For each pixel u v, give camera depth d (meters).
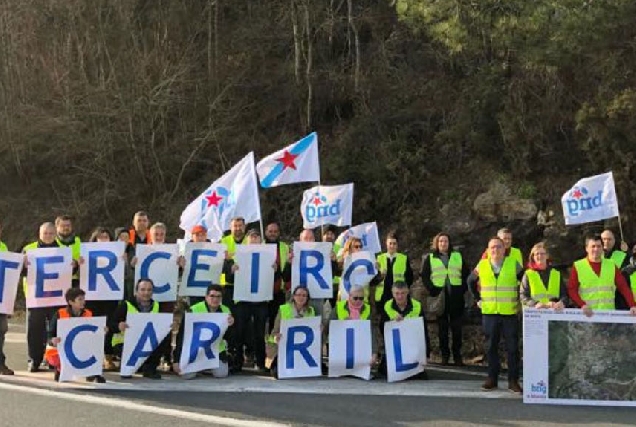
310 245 11.05
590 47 13.34
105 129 22.98
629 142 13.94
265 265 10.79
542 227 14.87
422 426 7.41
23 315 17.11
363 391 9.16
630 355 8.56
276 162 12.56
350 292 10.31
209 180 22.36
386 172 18.22
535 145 15.83
